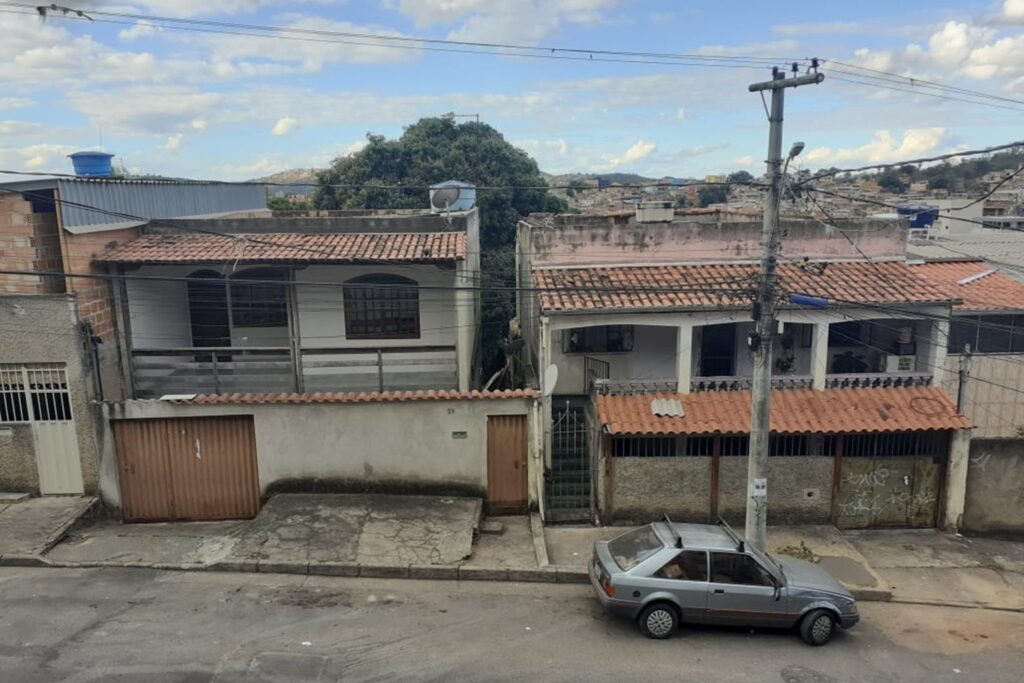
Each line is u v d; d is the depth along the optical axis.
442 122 34.78
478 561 11.91
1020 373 15.48
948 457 14.13
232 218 18.97
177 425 13.16
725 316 14.22
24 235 12.70
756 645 10.11
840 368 16.55
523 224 19.78
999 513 14.37
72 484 13.20
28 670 8.40
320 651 9.17
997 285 17.14
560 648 9.66
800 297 11.51
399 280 15.86
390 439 13.38
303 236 16.11
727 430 13.48
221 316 16.42
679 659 9.55
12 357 12.79
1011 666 9.93
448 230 18.08
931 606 11.73
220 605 10.28
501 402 13.35
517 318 23.09
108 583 10.83
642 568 10.12
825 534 13.86
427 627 9.98
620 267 15.89
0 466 13.14
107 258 13.88
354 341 16.09
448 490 13.59
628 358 16.67
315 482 13.46
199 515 13.38
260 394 14.15
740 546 10.47
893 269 15.80
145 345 15.43
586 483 15.09
